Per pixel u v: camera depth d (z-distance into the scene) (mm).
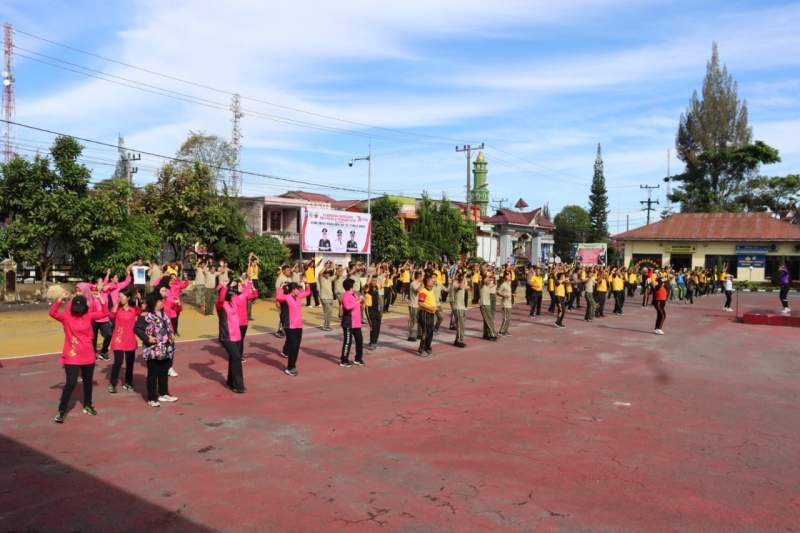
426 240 41781
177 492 5531
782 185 63719
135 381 10031
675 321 21891
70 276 22531
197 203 25672
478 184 61531
